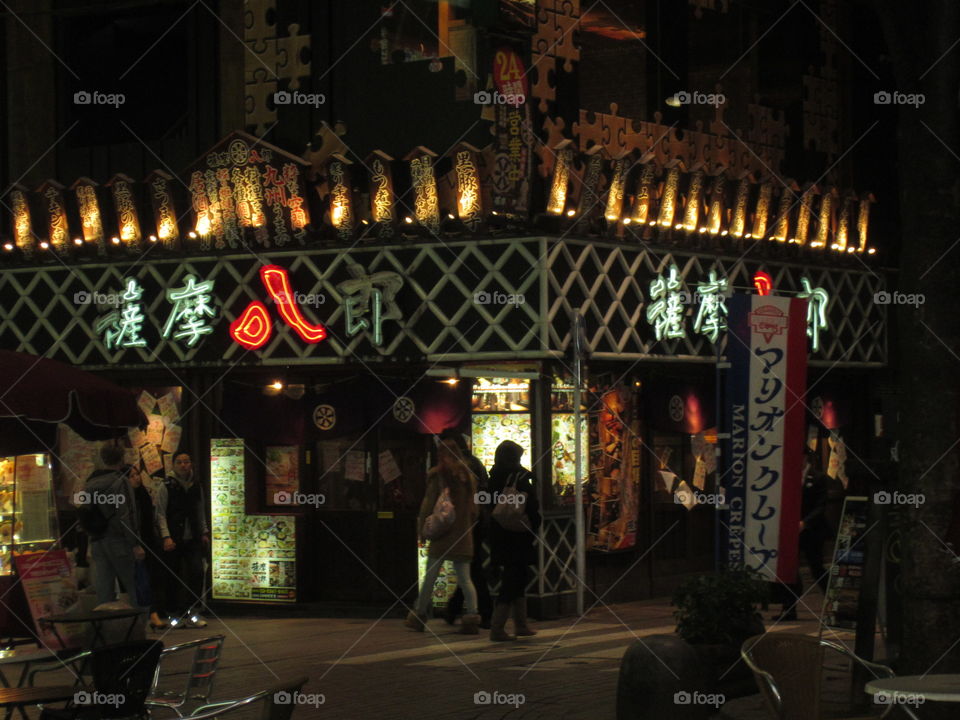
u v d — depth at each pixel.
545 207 17.03
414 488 18.16
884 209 23.47
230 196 18.61
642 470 19.14
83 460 19.84
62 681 13.00
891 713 9.45
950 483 9.66
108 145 20.45
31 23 21.00
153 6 20.28
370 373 18.08
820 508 18.41
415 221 17.52
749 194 20.22
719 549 11.59
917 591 9.73
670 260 18.92
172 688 12.61
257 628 17.16
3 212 20.67
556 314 17.00
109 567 14.75
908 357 9.84
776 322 11.59
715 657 10.20
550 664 13.60
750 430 11.52
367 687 12.50
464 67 17.48
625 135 18.89
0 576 13.59
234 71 19.47
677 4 20.09
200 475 19.16
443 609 17.67
